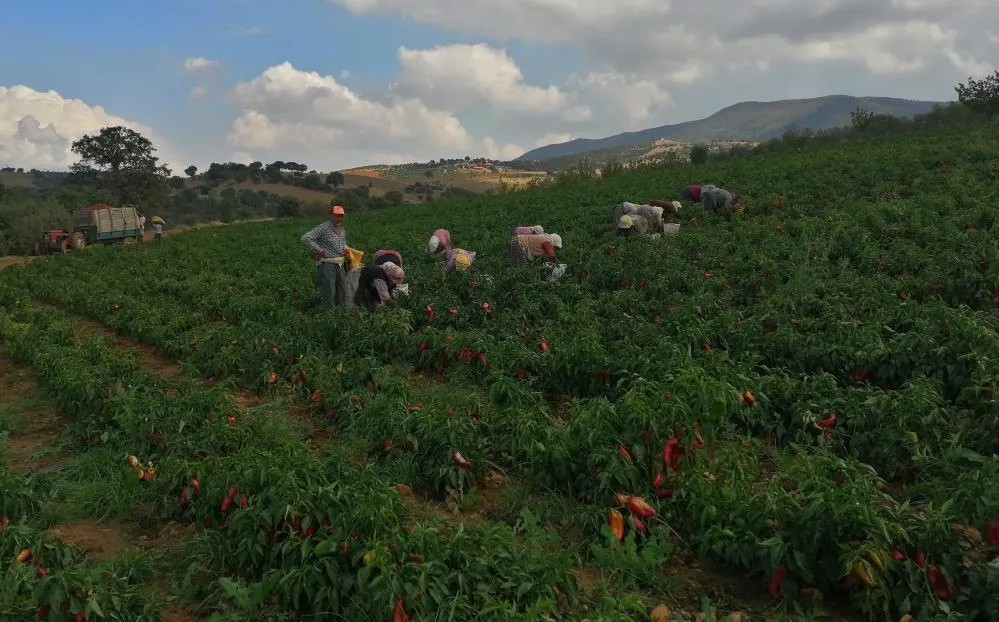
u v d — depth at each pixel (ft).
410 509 17.43
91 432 24.61
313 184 459.32
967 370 21.47
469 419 20.40
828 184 74.54
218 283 58.85
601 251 49.42
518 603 13.01
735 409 18.48
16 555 14.66
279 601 14.17
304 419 26.45
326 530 14.57
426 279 45.91
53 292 64.39
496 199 133.28
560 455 18.02
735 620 13.03
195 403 23.45
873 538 12.89
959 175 66.23
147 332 42.04
